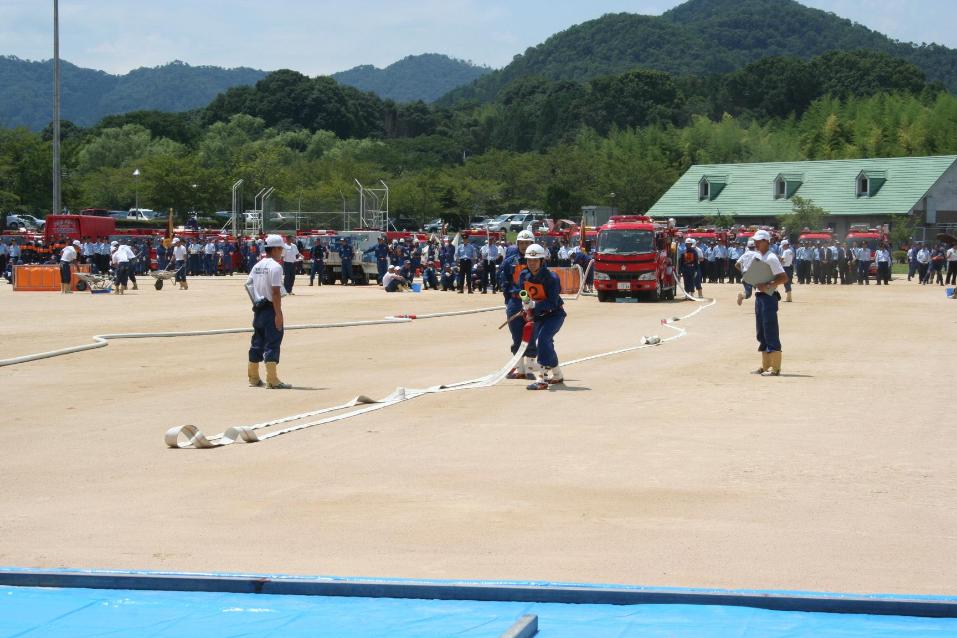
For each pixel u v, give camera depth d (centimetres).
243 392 1512
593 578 667
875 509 834
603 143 13350
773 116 18575
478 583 642
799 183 9262
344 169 11044
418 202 10544
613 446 1094
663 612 610
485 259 4222
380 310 3238
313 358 1967
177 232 6675
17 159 9350
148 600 641
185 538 765
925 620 594
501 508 844
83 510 848
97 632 592
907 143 11850
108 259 5031
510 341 2305
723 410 1329
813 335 2489
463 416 1286
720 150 12344
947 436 1145
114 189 10962
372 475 964
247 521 810
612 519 809
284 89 19012
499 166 11894
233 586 655
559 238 5128
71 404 1400
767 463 1006
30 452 1080
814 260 5641
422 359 1952
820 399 1423
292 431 1187
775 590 629
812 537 755
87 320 2803
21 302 3550
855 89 18900
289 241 4825
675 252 4131
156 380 1644
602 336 2452
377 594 642
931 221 8656
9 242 5562
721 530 775
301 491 906
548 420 1257
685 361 1894
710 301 3872
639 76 18525
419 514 827
